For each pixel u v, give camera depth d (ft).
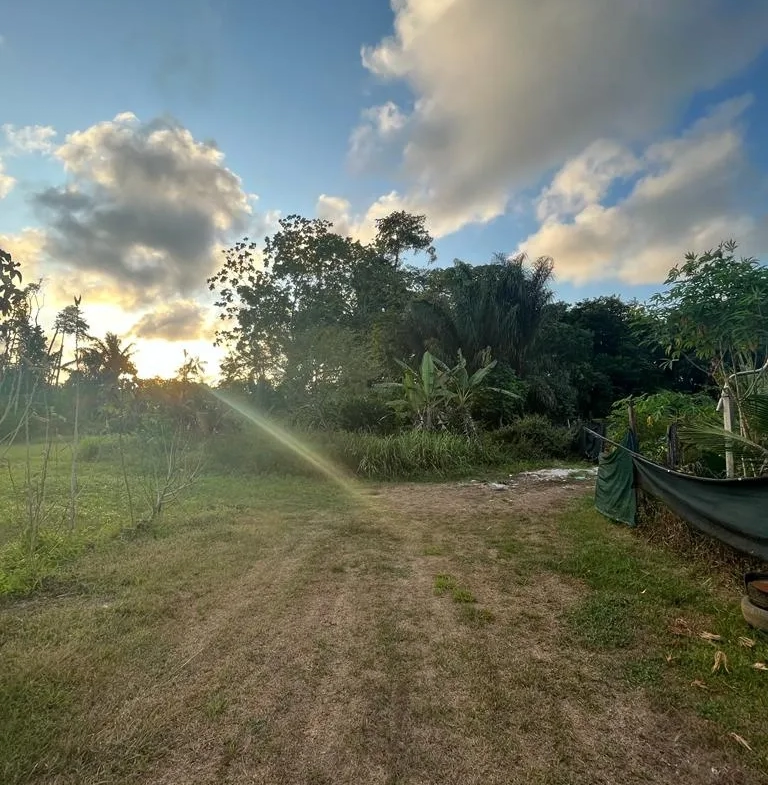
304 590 13.85
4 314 12.34
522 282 67.46
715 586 14.16
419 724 8.14
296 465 34.91
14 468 36.94
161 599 12.91
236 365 72.74
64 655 9.87
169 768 7.12
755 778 7.08
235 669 9.66
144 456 35.09
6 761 7.01
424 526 21.52
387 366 66.49
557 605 13.00
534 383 64.08
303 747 7.58
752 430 16.93
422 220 109.40
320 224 94.79
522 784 6.91
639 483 20.34
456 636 11.21
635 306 21.68
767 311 16.31
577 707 8.61
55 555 15.58
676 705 8.67
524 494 29.73
